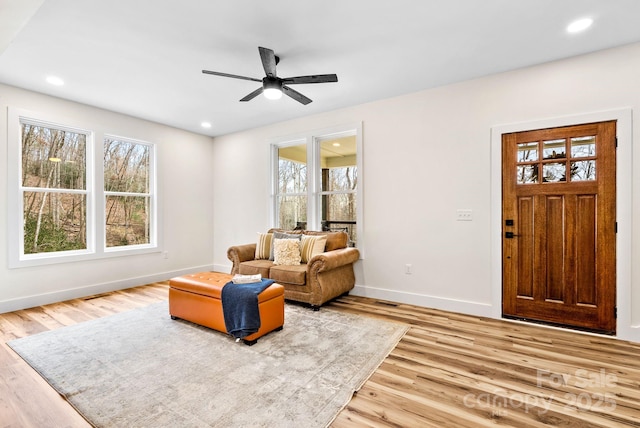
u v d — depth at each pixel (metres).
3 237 3.43
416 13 2.23
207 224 5.79
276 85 2.75
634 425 1.63
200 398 1.85
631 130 2.64
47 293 3.75
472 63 3.01
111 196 4.50
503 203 3.22
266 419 1.66
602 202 2.77
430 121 3.62
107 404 1.79
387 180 3.92
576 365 2.25
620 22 2.33
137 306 3.67
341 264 3.66
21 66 3.02
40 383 2.02
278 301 2.89
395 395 1.89
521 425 1.63
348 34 2.50
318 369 2.19
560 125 2.92
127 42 2.60
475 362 2.30
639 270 2.64
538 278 3.06
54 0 2.05
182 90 3.62
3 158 3.43
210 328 2.95
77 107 4.01
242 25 2.37
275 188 5.19
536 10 2.20
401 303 3.81
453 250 3.50
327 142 4.82
